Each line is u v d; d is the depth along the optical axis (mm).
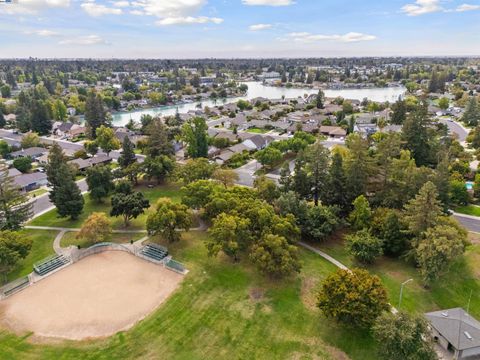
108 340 32562
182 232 53406
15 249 42438
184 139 100375
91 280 42188
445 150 75375
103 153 107562
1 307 37562
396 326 28141
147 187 75562
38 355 30969
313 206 52625
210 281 41281
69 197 57719
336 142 112750
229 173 67062
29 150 103062
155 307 37031
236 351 31219
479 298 38406
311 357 30438
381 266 44312
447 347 30938
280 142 96500
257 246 41094
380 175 57188
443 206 53375
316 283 40750
